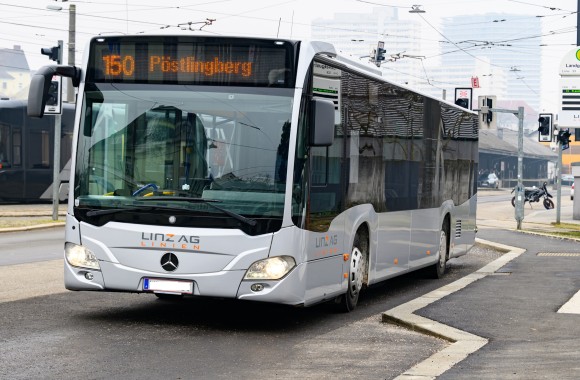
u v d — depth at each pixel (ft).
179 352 32.65
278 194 36.73
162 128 37.73
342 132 41.68
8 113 136.26
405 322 39.75
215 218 36.83
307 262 37.70
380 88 47.70
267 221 36.63
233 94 37.40
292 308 45.52
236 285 36.63
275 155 36.94
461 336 36.24
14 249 72.84
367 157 45.55
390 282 61.52
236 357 32.04
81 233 38.14
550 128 139.03
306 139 37.40
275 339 36.19
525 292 50.34
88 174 38.29
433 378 28.71
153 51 38.04
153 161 37.65
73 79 39.19
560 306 44.57
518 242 98.84
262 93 37.29
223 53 37.58
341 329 39.19
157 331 37.01
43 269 58.23
